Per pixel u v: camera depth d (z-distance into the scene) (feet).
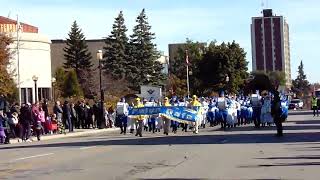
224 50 319.88
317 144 72.13
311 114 212.84
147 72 304.91
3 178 45.91
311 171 45.93
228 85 315.58
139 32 306.55
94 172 48.34
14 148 82.69
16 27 213.87
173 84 310.86
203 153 63.62
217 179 42.39
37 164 56.29
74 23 327.06
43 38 228.02
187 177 43.91
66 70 289.33
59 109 123.95
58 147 79.92
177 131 115.85
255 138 86.17
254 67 589.73
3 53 156.15
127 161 56.70
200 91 321.93
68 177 45.47
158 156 61.16
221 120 120.88
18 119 104.63
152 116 105.60
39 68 225.35
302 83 601.62
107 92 277.44
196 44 344.28
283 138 84.53
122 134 113.29
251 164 51.83
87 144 83.82
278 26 583.99
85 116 138.62
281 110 89.20
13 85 164.25
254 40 589.32
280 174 44.47
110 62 303.89
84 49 327.06
